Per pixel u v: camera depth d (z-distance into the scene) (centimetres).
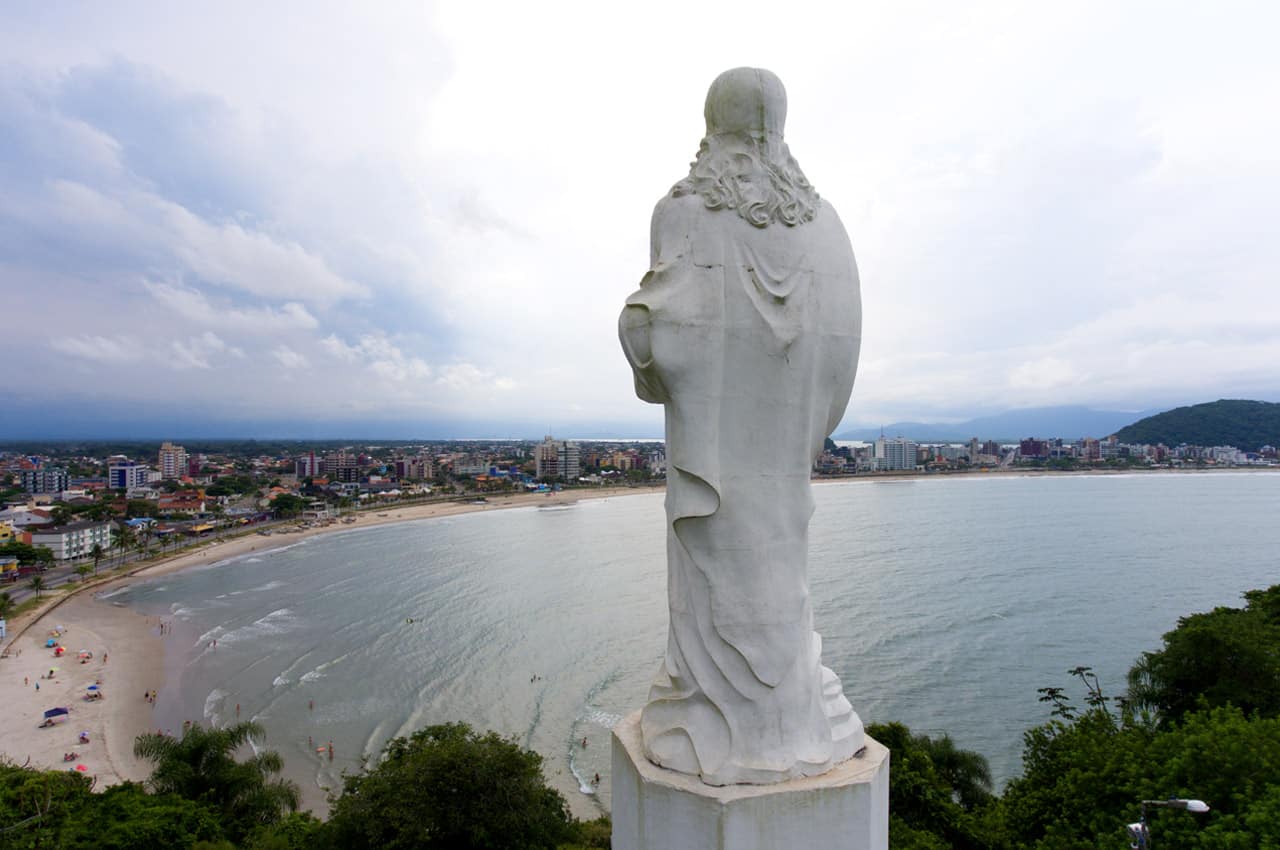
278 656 6600
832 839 922
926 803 2652
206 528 14700
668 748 970
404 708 5400
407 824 2652
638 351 962
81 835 2784
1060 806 2333
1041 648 6209
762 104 968
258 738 4241
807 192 995
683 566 997
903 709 5019
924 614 7288
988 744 4509
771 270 956
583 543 12975
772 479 970
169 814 3003
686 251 960
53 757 4669
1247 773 1917
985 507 17988
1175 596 8050
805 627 995
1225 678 3066
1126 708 3344
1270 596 4053
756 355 954
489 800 2750
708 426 950
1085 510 17050
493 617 7731
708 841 898
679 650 990
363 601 8612
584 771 4459
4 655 6712
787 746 953
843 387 1030
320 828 2911
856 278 1036
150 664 6450
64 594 9175
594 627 7288
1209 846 1762
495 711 5322
